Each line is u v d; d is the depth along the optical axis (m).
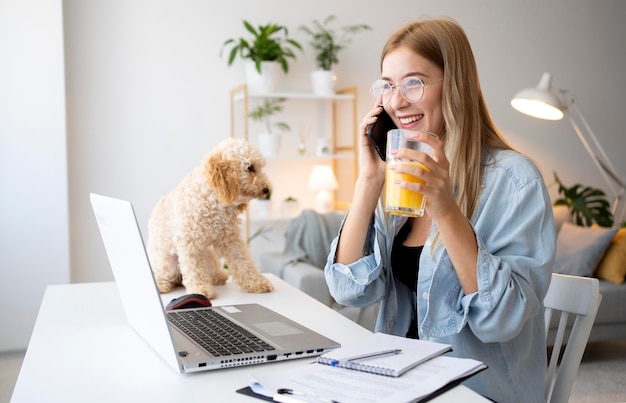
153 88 3.67
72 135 3.52
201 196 1.59
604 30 4.79
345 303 1.41
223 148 1.68
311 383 0.89
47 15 3.21
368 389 0.86
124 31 3.59
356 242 1.39
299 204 3.99
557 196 4.71
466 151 1.25
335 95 3.76
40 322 1.32
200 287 1.56
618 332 3.22
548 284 1.17
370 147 1.37
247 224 3.60
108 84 3.57
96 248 3.59
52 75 3.23
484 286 1.09
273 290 1.68
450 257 1.11
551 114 3.72
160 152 3.71
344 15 4.05
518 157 1.24
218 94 3.80
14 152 3.20
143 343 1.17
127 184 3.65
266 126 3.94
